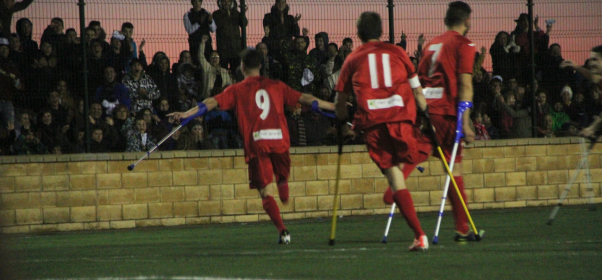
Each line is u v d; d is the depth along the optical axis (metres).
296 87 36.09
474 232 20.92
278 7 36.22
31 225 33.84
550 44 38.78
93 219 34.53
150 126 35.31
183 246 23.06
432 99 20.62
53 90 34.16
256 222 35.72
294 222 34.47
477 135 38.56
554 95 39.25
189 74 35.53
